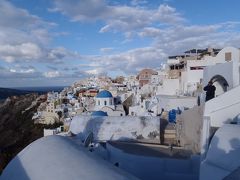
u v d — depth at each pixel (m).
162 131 14.14
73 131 14.62
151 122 14.09
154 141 13.35
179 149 11.89
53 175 4.63
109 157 12.09
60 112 83.69
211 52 42.22
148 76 79.69
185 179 10.16
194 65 34.31
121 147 12.30
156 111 27.08
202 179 8.06
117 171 4.77
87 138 12.71
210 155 7.92
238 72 12.98
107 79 126.12
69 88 142.38
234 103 10.14
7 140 73.88
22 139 73.00
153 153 11.34
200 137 10.39
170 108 24.05
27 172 5.23
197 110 11.27
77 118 15.22
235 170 6.51
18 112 124.38
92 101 74.94
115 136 13.67
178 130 13.52
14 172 5.70
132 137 13.52
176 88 39.41
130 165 11.02
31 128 82.19
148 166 10.71
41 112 94.19
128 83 97.62
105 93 53.59
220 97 10.21
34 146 6.62
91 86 121.44
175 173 10.31
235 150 7.15
